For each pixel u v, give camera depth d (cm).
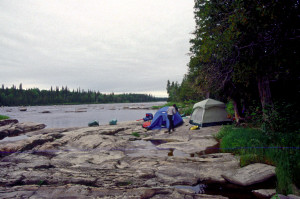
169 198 342
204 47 562
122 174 473
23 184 428
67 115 3597
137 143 883
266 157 479
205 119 1139
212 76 706
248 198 342
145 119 1697
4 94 12644
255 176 402
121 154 681
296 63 472
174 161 563
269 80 684
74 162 588
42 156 669
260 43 482
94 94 18875
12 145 781
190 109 2169
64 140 925
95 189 386
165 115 1266
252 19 419
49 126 1872
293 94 723
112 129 1186
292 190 336
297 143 487
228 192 367
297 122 587
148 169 501
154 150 729
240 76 596
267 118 634
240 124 965
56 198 347
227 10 513
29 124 1709
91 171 500
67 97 16538
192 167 503
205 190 379
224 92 1019
